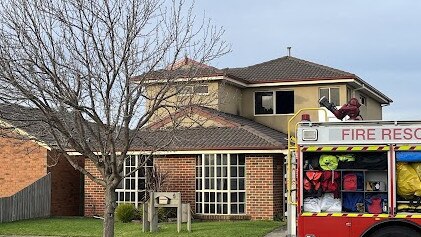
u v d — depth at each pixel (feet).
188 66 40.83
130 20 38.47
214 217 72.43
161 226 63.87
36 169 80.79
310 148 37.63
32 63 40.16
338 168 37.27
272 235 55.72
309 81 92.53
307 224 37.29
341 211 37.04
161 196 59.11
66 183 83.46
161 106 38.93
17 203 73.00
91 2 38.11
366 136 36.88
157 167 74.95
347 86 93.20
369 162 36.88
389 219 36.14
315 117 91.61
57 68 37.17
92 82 45.19
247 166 72.59
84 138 38.78
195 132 75.61
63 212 82.48
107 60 40.32
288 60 103.91
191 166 74.43
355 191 36.91
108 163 39.65
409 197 36.14
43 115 38.06
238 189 72.79
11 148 81.61
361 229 36.58
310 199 37.52
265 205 71.56
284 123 94.32
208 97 55.26
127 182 76.33
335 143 37.27
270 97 95.55
